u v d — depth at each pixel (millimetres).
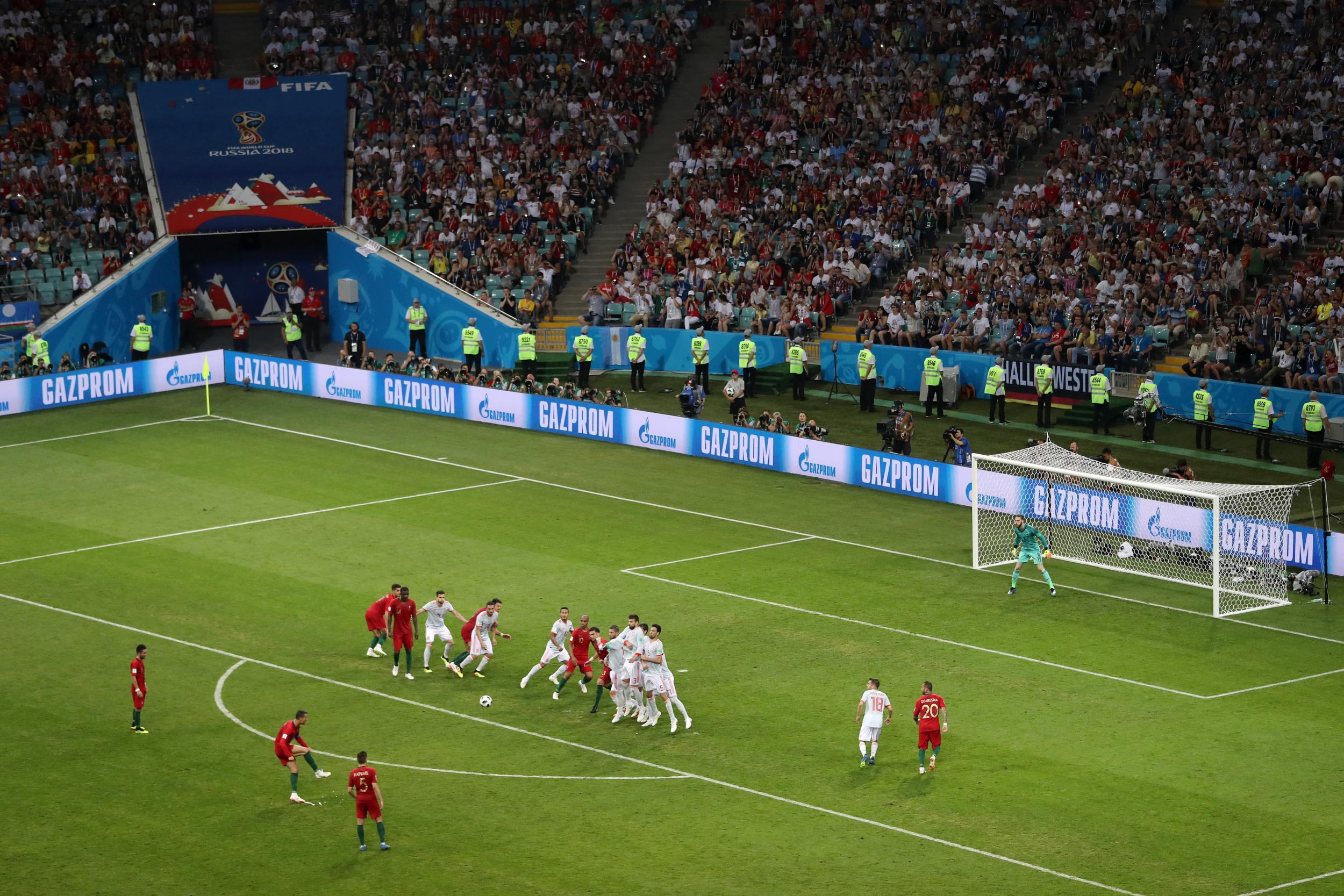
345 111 101125
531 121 100688
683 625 53344
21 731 45062
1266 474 69312
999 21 98750
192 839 38781
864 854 37875
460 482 70000
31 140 98250
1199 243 82188
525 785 41938
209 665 50062
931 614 54281
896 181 92250
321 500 67188
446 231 94500
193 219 94438
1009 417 78875
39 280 91000
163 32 107750
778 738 44688
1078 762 42844
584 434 77375
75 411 81812
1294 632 52750
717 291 89000
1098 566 59531
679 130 102188
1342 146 84688
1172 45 94500
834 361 84625
